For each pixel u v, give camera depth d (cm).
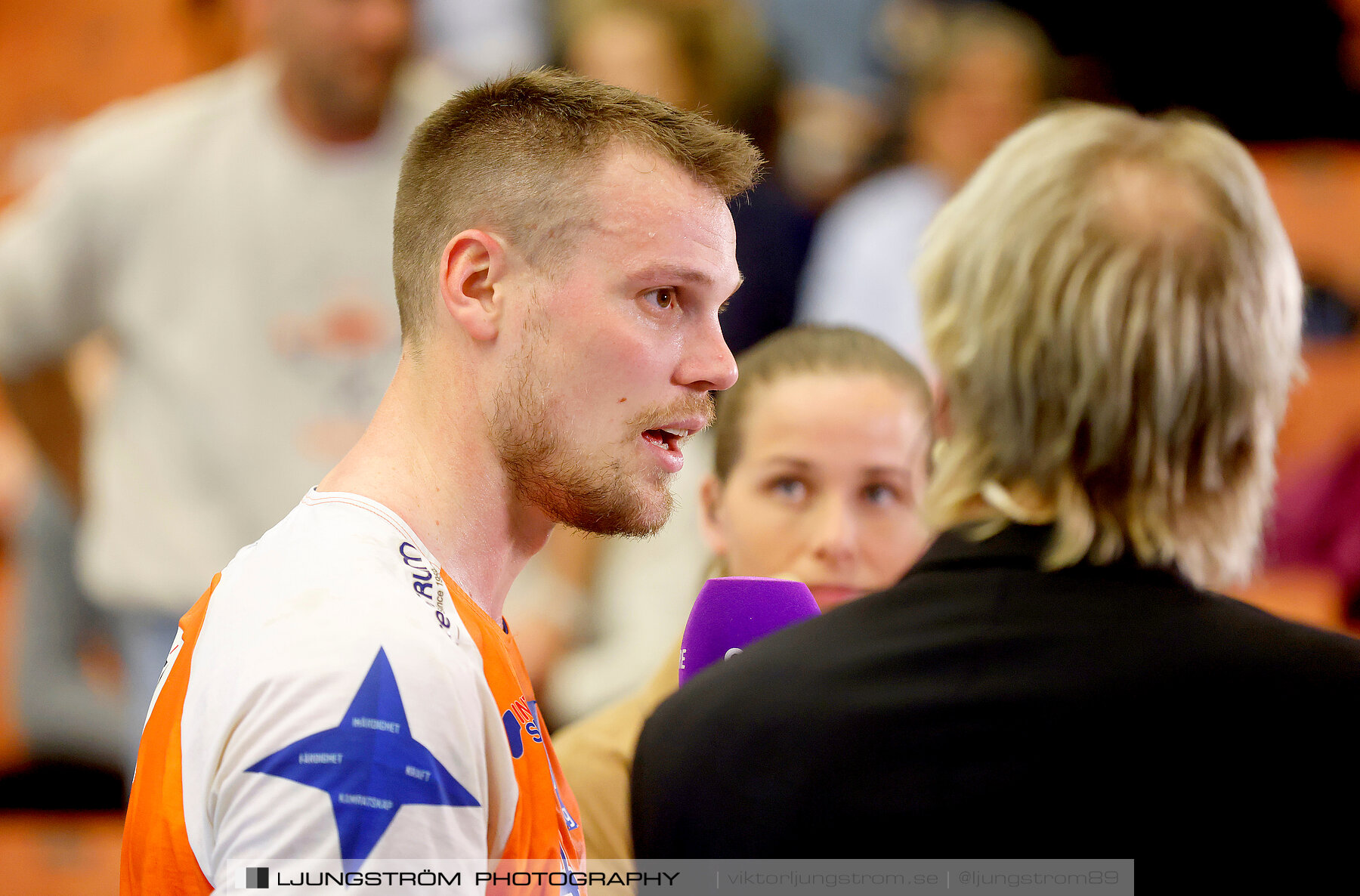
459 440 256
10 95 1043
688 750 229
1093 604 224
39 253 673
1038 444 235
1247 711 210
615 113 258
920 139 1019
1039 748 211
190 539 659
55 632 775
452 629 235
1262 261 233
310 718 210
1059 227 233
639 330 253
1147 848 206
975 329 240
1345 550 709
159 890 232
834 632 235
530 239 252
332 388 669
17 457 910
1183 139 241
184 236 666
